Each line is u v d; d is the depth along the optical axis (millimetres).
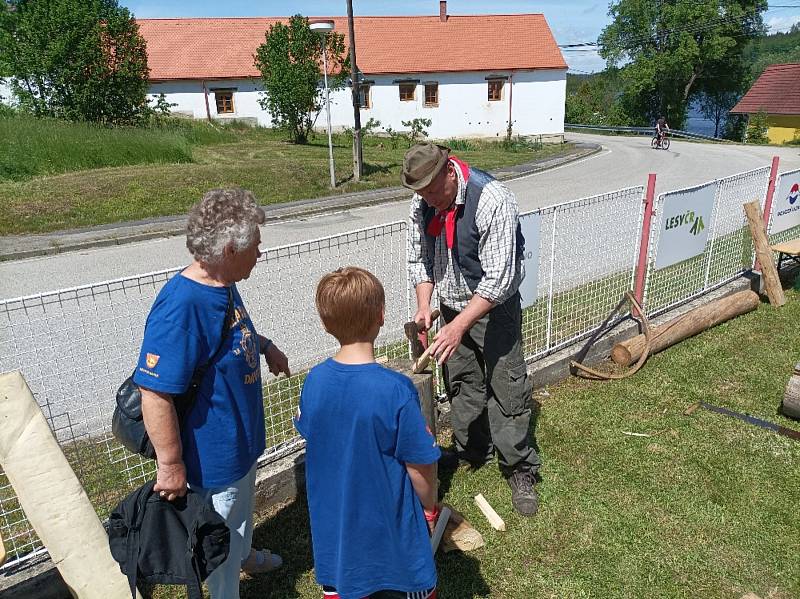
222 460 2232
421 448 1911
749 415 4141
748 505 3260
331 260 8070
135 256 10438
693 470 3561
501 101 34531
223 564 2404
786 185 7453
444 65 33625
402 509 1999
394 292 6523
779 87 40844
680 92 51031
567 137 40469
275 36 23156
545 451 3779
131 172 16016
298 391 4312
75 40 20109
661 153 27375
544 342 4926
